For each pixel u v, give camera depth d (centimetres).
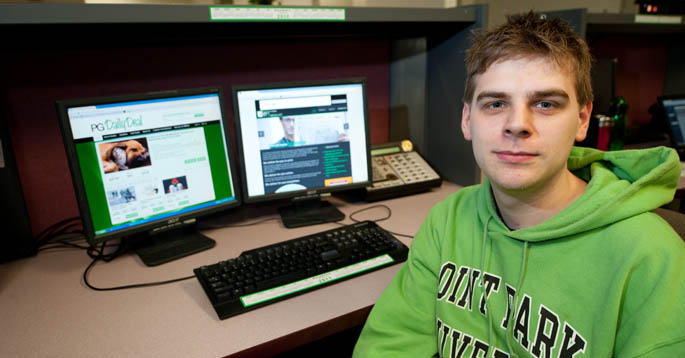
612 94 184
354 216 130
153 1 128
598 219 62
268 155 124
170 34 121
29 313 84
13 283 96
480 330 74
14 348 73
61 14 90
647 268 56
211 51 137
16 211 106
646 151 68
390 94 176
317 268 94
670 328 52
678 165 65
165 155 109
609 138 171
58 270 102
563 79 63
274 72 149
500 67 65
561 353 63
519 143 63
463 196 89
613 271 60
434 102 157
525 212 72
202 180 116
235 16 106
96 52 122
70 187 128
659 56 228
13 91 115
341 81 127
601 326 58
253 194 124
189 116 112
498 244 74
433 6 138
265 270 92
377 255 101
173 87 134
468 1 233
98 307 85
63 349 73
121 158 103
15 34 101
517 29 66
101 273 100
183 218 113
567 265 65
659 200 63
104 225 102
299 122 126
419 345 80
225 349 72
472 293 76
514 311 69
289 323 78
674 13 177
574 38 66
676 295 53
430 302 82
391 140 180
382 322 81
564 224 65
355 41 162
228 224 128
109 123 100
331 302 85
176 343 73
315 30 137
